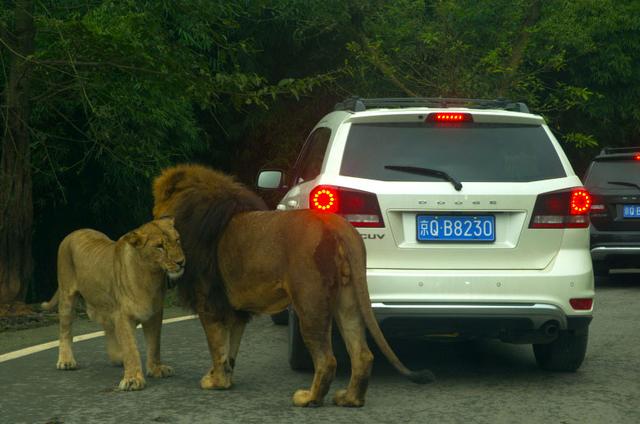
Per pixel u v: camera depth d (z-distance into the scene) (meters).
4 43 12.43
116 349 8.80
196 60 13.55
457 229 7.76
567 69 25.73
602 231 15.96
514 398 7.52
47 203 19.19
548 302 7.73
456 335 7.86
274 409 7.10
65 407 7.18
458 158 7.89
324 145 8.42
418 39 21.97
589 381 8.19
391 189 7.75
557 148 8.10
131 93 14.14
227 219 7.49
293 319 8.33
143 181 18.00
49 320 11.95
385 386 7.95
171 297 14.12
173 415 6.93
